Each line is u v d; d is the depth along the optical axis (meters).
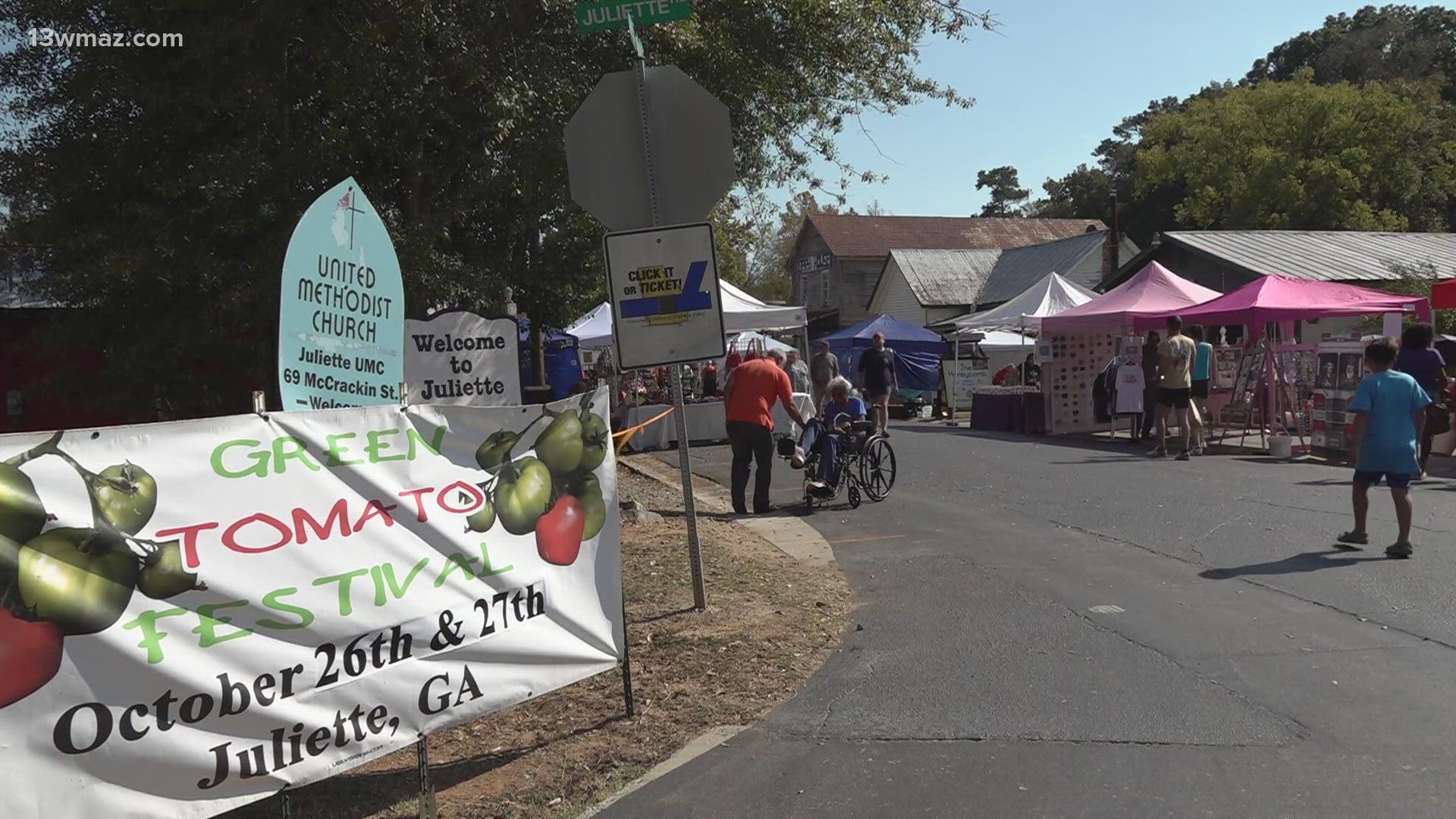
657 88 6.82
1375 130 43.44
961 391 28.64
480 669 4.26
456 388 8.02
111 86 8.93
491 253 13.40
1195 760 4.41
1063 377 19.88
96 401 10.30
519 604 4.45
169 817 3.22
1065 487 12.05
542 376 22.78
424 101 9.66
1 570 2.85
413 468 4.04
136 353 9.34
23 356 12.59
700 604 6.90
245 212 9.08
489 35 10.43
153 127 9.30
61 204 9.34
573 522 4.76
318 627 3.64
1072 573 7.77
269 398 9.73
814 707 5.18
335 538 3.72
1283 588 7.11
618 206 6.88
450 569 4.14
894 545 9.06
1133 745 4.57
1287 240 29.58
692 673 5.71
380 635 3.86
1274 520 9.45
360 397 4.95
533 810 4.13
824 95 13.21
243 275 8.89
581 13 6.73
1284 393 16.05
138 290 9.30
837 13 11.85
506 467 4.43
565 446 4.72
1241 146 45.28
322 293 4.70
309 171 9.34
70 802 2.98
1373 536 8.69
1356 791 4.07
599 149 6.86
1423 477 11.94
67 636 2.98
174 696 3.23
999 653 5.92
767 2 11.68
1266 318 15.85
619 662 4.99
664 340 6.60
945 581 7.67
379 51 9.16
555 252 18.19
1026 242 52.28
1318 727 4.71
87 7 9.24
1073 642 6.07
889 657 5.91
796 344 34.69
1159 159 50.28
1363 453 8.00
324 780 4.41
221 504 3.38
